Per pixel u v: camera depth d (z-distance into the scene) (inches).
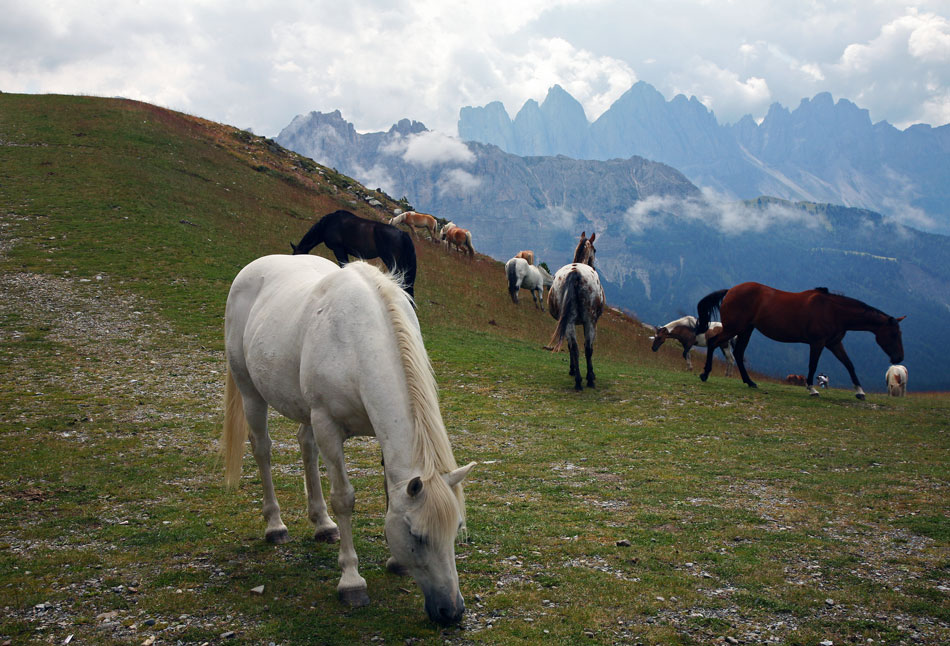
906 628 152.1
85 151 1067.9
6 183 897.5
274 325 182.1
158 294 657.0
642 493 261.0
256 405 203.5
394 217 1328.7
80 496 235.9
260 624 149.4
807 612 159.6
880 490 269.7
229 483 208.5
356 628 148.4
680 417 421.1
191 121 1469.0
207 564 182.4
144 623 148.7
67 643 139.3
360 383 154.3
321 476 273.7
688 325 847.1
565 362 647.1
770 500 255.3
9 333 518.0
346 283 167.6
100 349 503.8
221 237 874.8
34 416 340.5
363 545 199.6
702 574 181.9
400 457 147.6
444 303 864.9
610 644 143.1
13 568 174.9
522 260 973.8
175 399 396.2
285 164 1456.7
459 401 447.5
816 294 522.9
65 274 669.9
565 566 186.2
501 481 276.8
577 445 343.3
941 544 207.6
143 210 888.3
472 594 167.6
